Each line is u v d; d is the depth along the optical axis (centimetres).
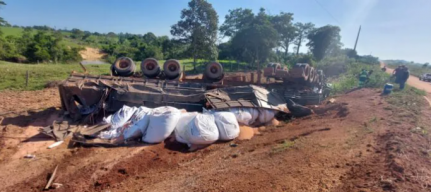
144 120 895
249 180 521
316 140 721
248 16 4612
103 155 749
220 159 701
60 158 720
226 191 486
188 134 814
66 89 1030
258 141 830
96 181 603
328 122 946
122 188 568
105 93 1052
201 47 3234
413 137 671
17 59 3697
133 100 1076
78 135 834
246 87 1152
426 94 1503
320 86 1641
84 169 662
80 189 570
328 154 608
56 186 579
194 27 3172
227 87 1228
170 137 879
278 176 523
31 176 624
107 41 7744
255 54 4109
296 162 583
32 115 1077
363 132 754
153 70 1365
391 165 508
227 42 5372
